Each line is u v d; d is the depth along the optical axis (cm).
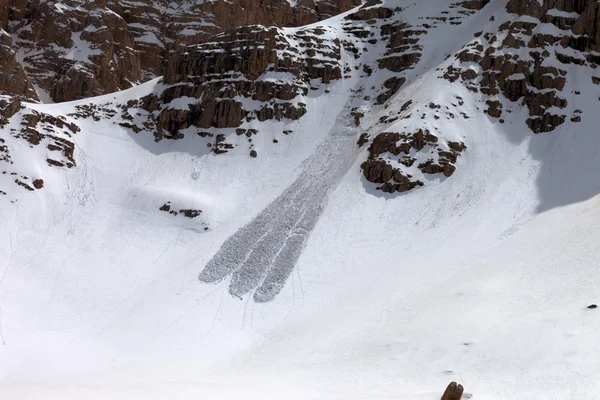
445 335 4491
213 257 6469
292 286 5978
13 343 5316
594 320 4144
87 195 7406
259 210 7081
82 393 4003
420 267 5900
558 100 7731
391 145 7275
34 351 5238
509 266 5406
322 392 3928
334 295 5794
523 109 7788
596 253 5103
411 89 8244
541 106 7706
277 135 8212
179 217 7062
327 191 7131
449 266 5781
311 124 8331
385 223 6644
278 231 6681
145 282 6266
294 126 8306
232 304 5856
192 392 3934
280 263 6250
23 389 4312
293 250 6388
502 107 7812
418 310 5084
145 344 5394
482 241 6097
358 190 7044
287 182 7475
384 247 6344
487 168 7081
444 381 3912
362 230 6575
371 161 7206
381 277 5888
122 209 7275
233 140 8138
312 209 6919
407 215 6700
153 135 8419
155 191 7381
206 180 7675
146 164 8006
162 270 6425
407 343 4525
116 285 6216
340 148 7844
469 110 7725
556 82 7850
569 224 5894
